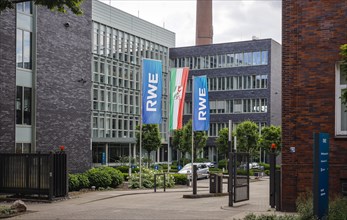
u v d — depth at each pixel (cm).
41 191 1980
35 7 3025
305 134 1473
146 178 2983
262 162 6975
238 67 7394
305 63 1478
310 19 1475
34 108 2997
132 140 5834
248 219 1180
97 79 5553
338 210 1073
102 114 5603
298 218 1095
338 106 1441
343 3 1439
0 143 2656
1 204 1856
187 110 7694
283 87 1504
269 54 7181
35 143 2981
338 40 1442
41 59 3064
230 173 1759
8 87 2734
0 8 1547
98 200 2034
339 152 1422
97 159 5475
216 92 7531
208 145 7525
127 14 6141
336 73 1445
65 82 3275
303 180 1471
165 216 1465
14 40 2792
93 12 5528
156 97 2688
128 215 1495
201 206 1778
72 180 2455
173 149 6975
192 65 7706
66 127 3272
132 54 6247
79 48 3412
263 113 7175
